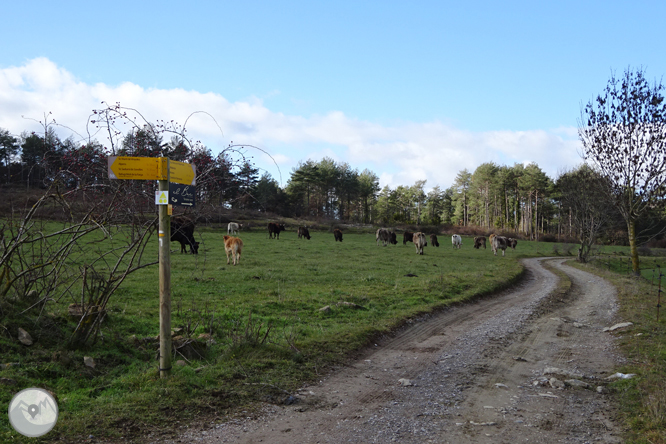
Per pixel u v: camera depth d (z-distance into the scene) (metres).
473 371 8.12
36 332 7.11
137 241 7.38
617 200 28.92
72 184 7.07
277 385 6.70
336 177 113.50
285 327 10.49
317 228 75.12
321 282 18.38
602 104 27.19
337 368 8.02
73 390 5.95
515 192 112.31
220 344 8.63
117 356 7.33
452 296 17.08
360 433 5.22
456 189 137.25
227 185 7.51
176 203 6.45
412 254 37.94
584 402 6.42
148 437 4.82
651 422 5.36
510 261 38.16
